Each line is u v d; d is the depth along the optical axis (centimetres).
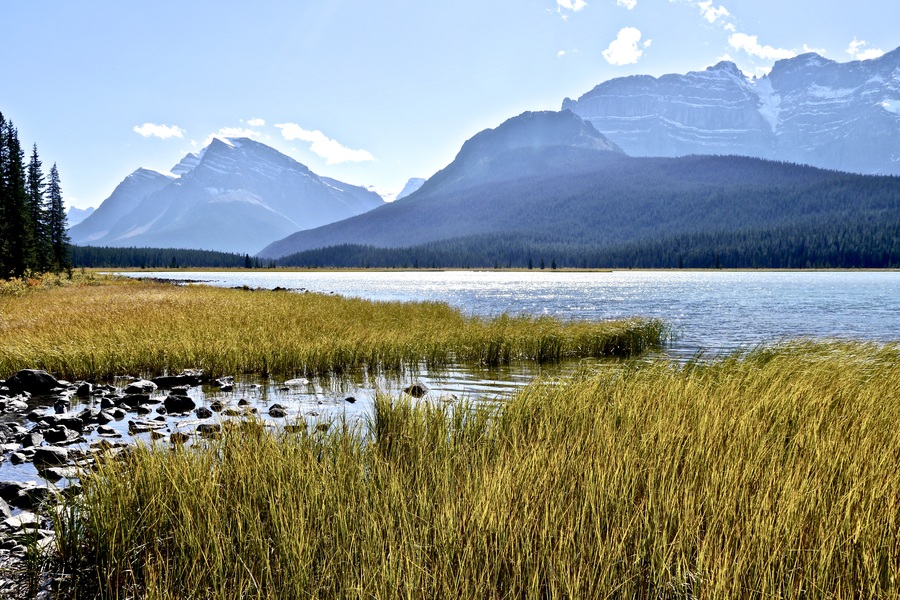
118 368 1390
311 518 448
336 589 381
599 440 605
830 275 12838
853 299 4794
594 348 1870
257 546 418
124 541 434
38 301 2984
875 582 363
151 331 1675
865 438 601
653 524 429
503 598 369
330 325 1980
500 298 5012
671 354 1872
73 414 980
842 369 1073
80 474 536
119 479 516
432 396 1159
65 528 477
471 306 3994
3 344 1458
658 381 938
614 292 6141
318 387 1303
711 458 547
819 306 4053
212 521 443
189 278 10100
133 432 884
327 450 611
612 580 377
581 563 373
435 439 663
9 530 516
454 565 398
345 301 3278
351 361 1565
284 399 1159
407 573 377
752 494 470
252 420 695
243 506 467
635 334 1972
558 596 364
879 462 535
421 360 1658
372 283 8944
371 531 429
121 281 6719
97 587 419
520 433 667
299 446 602
